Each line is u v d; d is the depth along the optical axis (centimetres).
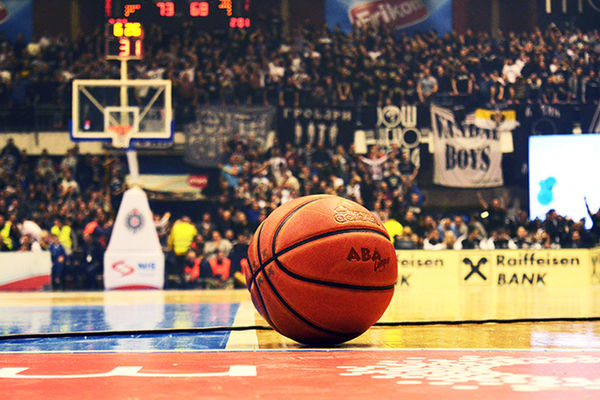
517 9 2527
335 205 484
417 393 296
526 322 689
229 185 2100
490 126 2252
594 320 707
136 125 1725
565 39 2423
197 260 1802
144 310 897
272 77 2292
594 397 285
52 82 2256
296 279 466
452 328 636
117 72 2294
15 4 2434
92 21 2452
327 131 2228
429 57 2364
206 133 2202
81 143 2195
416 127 2244
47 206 2016
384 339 545
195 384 324
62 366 396
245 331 618
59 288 1792
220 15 1917
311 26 2452
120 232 1745
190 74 2278
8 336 559
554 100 2284
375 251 476
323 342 493
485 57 2344
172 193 2178
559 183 2209
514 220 2038
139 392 302
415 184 2167
